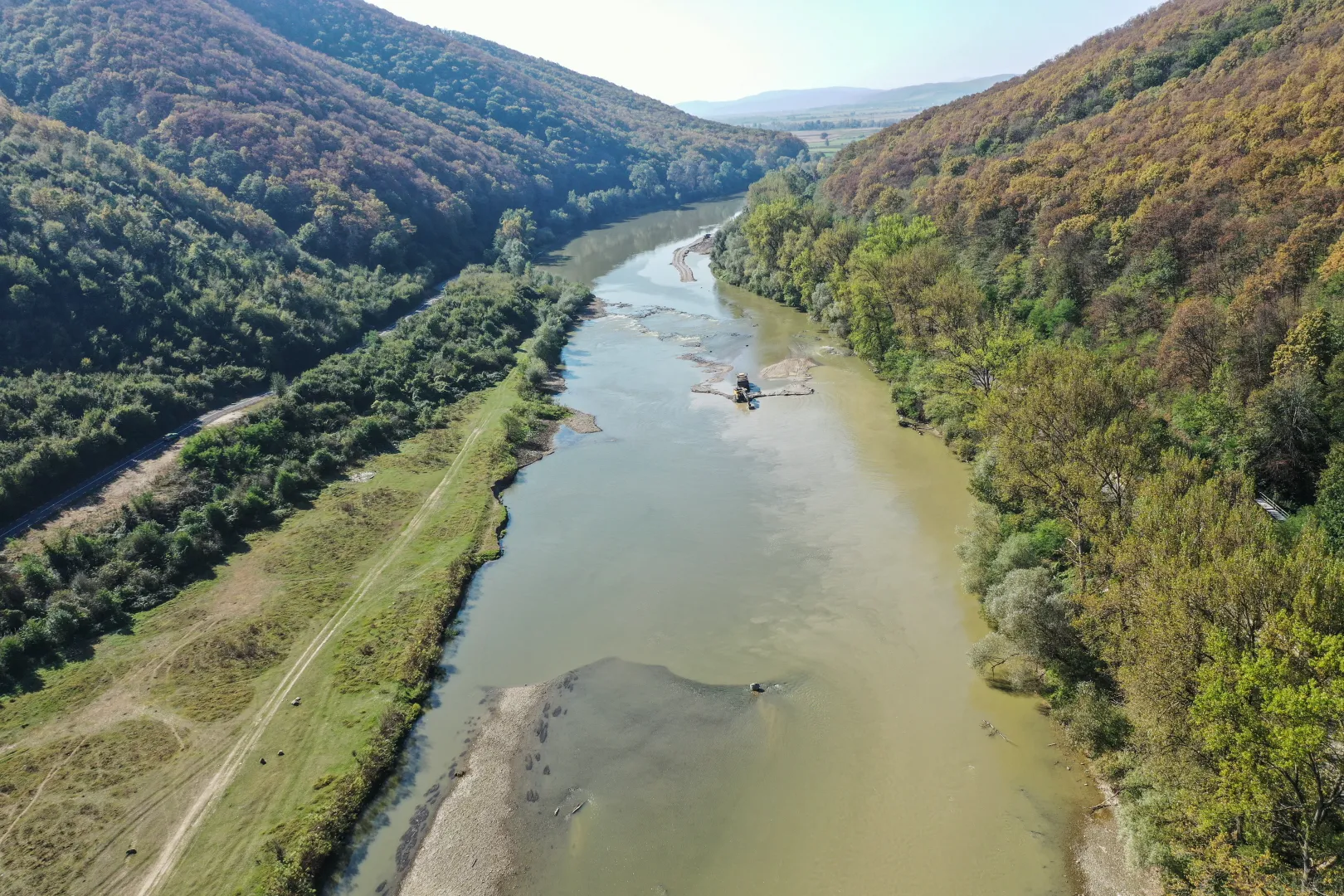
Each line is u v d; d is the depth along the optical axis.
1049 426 49.88
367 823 37.91
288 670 47.66
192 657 48.41
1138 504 41.50
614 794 38.53
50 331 74.62
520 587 57.06
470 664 49.16
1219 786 27.89
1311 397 46.00
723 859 34.88
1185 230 68.69
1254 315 53.12
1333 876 26.47
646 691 45.44
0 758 40.50
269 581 56.88
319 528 63.94
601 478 73.12
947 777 38.12
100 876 34.38
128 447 69.12
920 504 63.31
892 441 75.00
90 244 85.75
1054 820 35.28
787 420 82.25
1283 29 88.50
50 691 45.28
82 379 72.25
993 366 68.00
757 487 68.81
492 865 35.22
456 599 55.03
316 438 76.69
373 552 61.09
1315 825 26.11
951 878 33.22
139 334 80.50
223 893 33.56
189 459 66.88
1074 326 75.06
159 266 91.69
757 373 97.25
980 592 49.03
